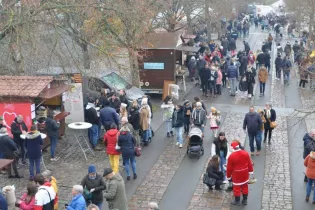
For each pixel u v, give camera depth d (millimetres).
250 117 15906
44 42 16469
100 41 18141
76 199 9633
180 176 14406
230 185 13258
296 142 17688
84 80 18906
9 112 15539
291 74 31188
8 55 16125
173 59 24172
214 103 23797
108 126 16188
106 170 10352
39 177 10047
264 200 12695
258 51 33594
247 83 24719
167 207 12312
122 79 21344
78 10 16734
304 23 47969
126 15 17984
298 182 13961
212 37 50156
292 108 22875
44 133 15867
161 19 27484
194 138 15953
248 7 70812
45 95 15523
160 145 17297
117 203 10320
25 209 9859
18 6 16531
